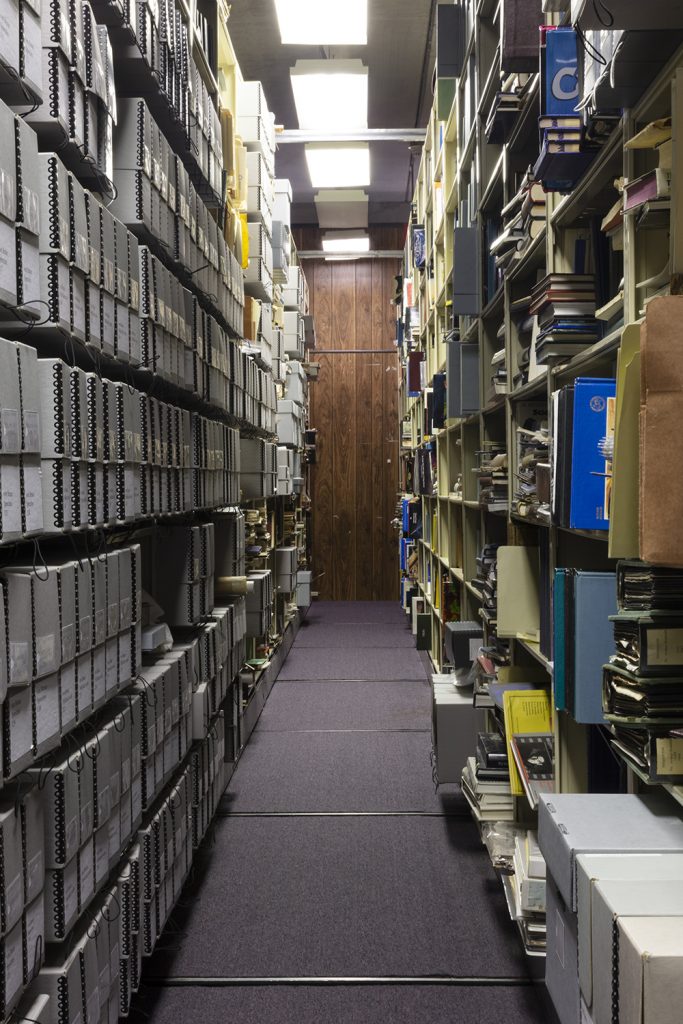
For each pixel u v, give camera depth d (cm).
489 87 324
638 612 158
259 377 455
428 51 660
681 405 133
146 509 216
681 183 135
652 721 153
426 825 348
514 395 293
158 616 263
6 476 132
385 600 1011
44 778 155
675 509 134
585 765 237
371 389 1009
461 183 423
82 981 165
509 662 315
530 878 228
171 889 246
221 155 329
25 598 139
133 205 209
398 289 866
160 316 226
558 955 169
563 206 218
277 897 285
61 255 153
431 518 628
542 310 233
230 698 379
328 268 1010
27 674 138
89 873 173
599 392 188
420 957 247
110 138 187
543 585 261
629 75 155
